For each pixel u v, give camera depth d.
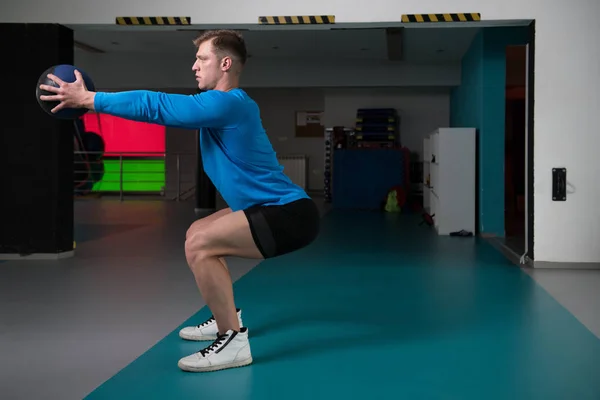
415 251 5.99
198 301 3.80
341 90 12.59
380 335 3.03
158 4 5.20
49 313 3.49
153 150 15.22
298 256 5.68
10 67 5.33
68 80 2.17
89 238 6.99
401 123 12.66
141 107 2.18
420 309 3.60
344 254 5.80
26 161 5.37
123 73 10.91
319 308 3.63
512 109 11.62
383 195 11.05
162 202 12.74
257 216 2.41
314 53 10.18
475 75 7.96
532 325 3.22
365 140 11.95
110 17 5.23
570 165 4.98
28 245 5.43
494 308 3.61
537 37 4.96
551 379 2.40
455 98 10.96
